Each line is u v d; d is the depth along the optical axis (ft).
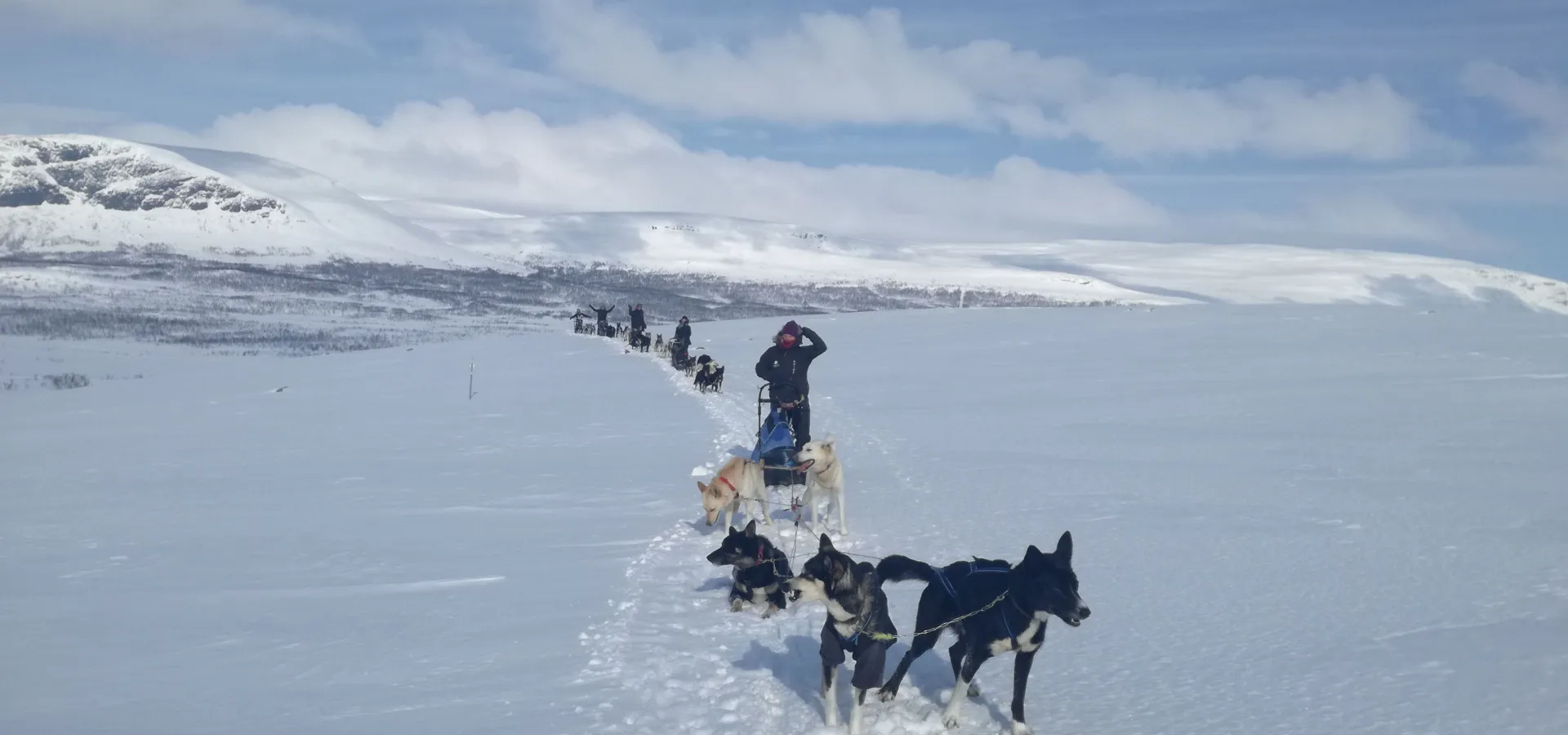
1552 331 100.27
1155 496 38.40
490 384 111.34
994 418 63.87
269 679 22.77
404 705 20.98
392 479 54.34
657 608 28.17
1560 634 21.34
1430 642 21.48
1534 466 40.04
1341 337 101.45
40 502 51.39
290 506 47.21
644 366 123.13
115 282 536.01
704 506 36.37
